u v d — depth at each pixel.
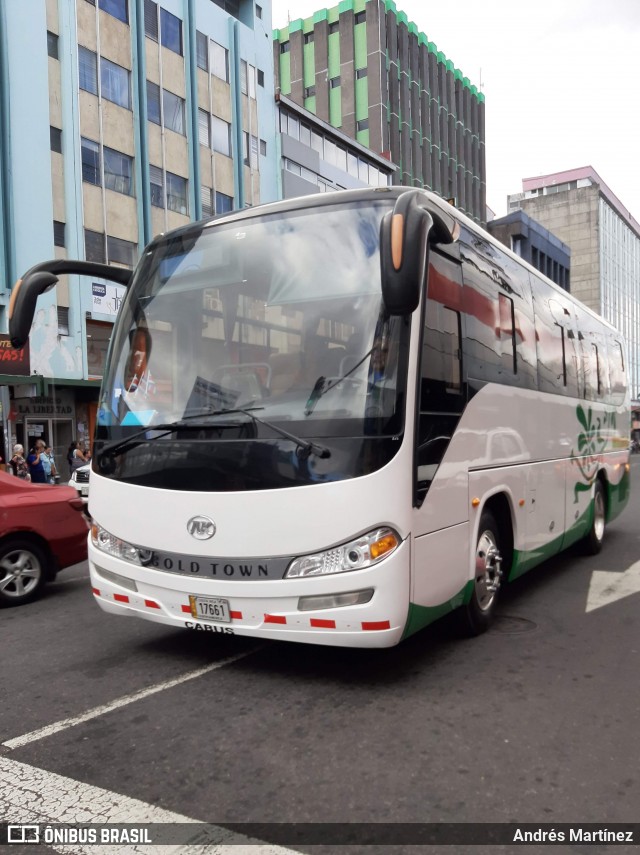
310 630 4.00
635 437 69.31
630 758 3.34
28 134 22.53
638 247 94.94
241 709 3.98
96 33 24.97
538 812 2.87
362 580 3.90
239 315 4.52
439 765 3.27
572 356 7.89
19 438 22.69
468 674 4.50
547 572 7.88
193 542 4.27
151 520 4.44
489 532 5.48
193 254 4.87
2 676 4.70
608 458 9.37
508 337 5.91
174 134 28.20
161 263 5.02
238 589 4.12
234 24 31.44
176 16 28.55
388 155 44.91
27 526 6.85
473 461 4.99
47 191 23.00
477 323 5.23
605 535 10.67
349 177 39.44
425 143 54.78
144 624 5.91
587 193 76.81
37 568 6.95
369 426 3.96
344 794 3.03
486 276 5.55
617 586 7.07
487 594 5.41
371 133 49.81
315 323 4.26
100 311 24.52
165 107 27.83
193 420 4.38
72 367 23.64
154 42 27.45
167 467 4.40
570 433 7.62
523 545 6.05
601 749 3.43
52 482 19.53
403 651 4.98
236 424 4.20
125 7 26.19
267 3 34.03
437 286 4.59
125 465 4.60
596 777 3.16
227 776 3.20
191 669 4.69
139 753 3.46
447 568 4.55
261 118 33.06
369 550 3.92
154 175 27.22
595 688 4.25
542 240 62.81
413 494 4.10
